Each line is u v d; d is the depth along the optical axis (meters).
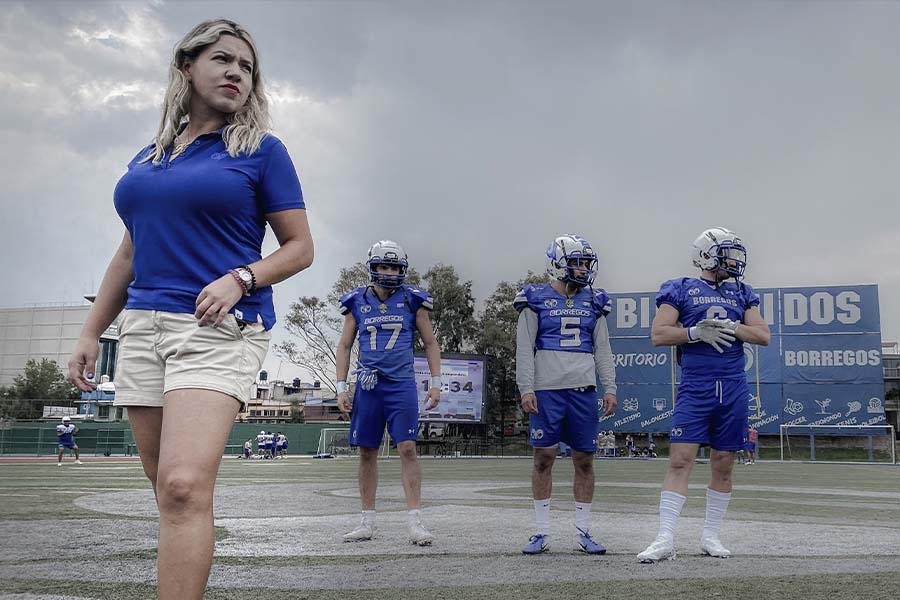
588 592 3.46
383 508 7.96
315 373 52.12
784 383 40.94
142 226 2.34
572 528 6.21
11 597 3.27
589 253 5.35
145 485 11.41
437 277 56.03
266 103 2.59
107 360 63.91
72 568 4.04
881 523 6.71
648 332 42.62
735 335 4.86
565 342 5.21
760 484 14.18
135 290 2.34
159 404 2.31
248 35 2.52
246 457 36.09
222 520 6.68
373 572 3.98
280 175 2.44
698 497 10.00
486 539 5.48
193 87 2.48
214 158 2.37
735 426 4.85
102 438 41.53
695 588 3.56
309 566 4.17
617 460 36.84
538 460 5.02
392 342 5.75
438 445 42.91
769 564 4.35
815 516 7.38
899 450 42.50
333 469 20.25
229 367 2.20
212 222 2.32
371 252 5.91
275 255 2.35
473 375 39.25
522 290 5.40
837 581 3.76
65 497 8.88
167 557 1.99
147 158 2.46
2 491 9.99
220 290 2.16
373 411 5.59
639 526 6.40
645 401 42.31
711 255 5.15
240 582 3.67
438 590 3.49
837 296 40.81
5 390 71.75
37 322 82.38
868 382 40.03
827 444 42.78
